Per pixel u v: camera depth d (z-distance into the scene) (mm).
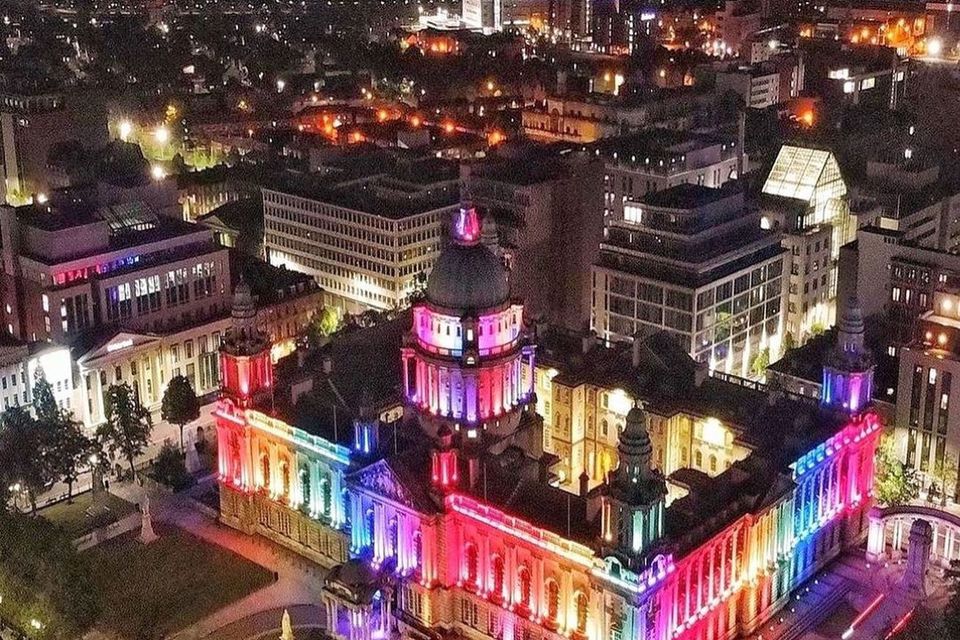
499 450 193625
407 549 182625
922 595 187750
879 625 182875
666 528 165250
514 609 174125
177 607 190875
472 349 193625
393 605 185375
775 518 180875
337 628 170250
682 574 164375
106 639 183250
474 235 196375
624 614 157750
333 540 199750
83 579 180500
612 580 157250
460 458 180875
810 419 199625
